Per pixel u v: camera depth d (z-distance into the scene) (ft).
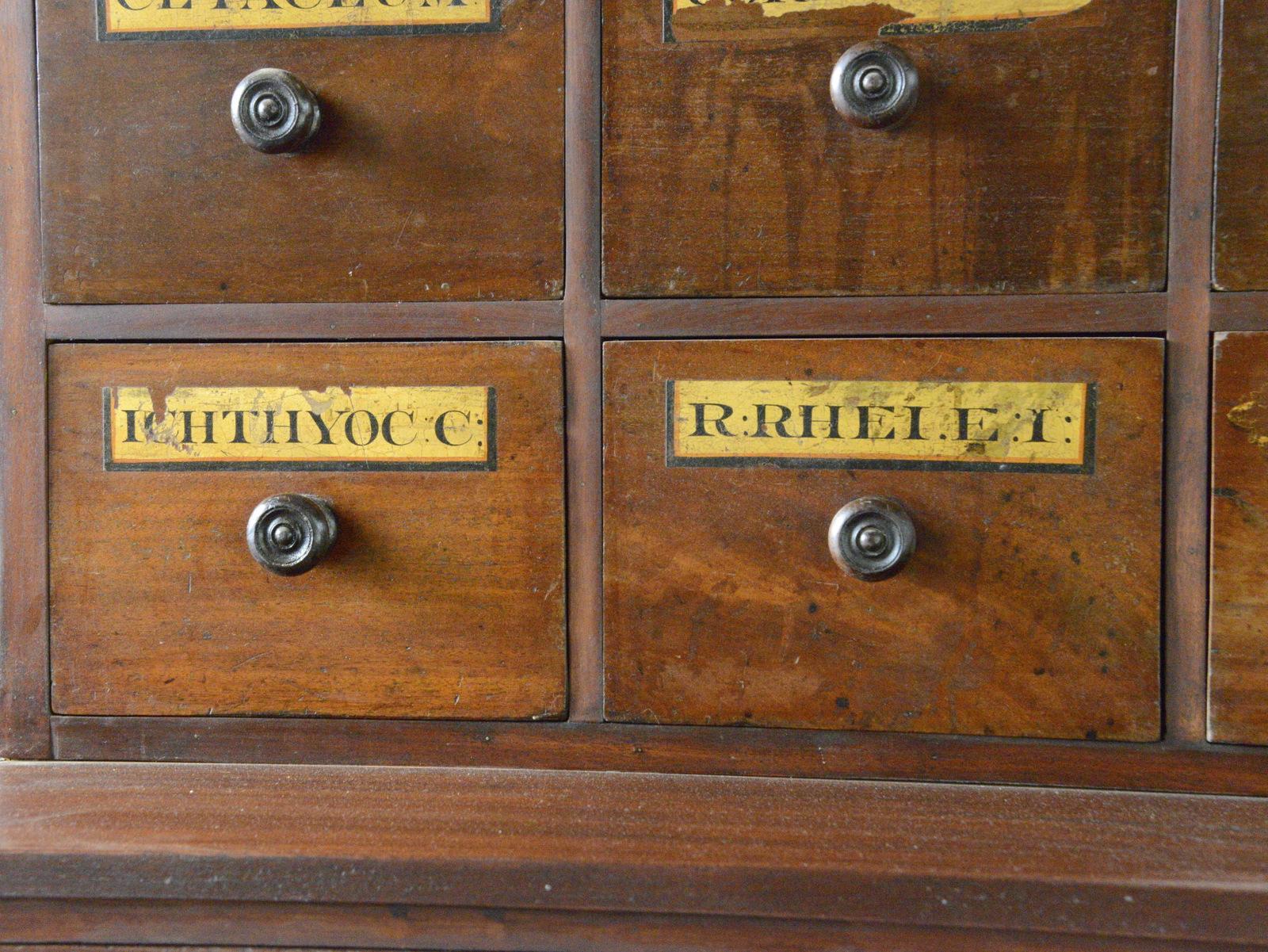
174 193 1.82
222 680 1.86
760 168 1.75
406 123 1.80
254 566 1.85
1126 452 1.71
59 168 1.83
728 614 1.79
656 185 1.77
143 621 1.87
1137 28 1.68
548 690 1.83
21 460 1.87
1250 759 1.72
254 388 1.83
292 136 1.70
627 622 1.81
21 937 1.68
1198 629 1.72
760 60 1.74
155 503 1.85
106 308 1.85
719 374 1.77
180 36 1.81
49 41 1.82
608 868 1.58
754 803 1.73
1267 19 1.66
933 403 1.74
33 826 1.67
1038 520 1.73
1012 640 1.75
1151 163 1.69
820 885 1.56
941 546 1.75
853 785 1.78
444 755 1.86
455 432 1.82
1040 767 1.76
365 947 1.67
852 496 1.77
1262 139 1.67
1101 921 1.53
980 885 1.54
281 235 1.82
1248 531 1.70
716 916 1.63
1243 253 1.68
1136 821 1.67
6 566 1.88
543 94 1.78
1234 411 1.69
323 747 1.87
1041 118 1.70
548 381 1.80
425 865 1.61
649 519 1.80
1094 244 1.71
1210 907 1.51
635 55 1.76
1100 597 1.73
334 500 1.83
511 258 1.80
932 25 1.71
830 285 1.75
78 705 1.88
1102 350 1.71
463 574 1.83
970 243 1.73
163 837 1.65
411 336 1.82
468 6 1.78
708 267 1.77
